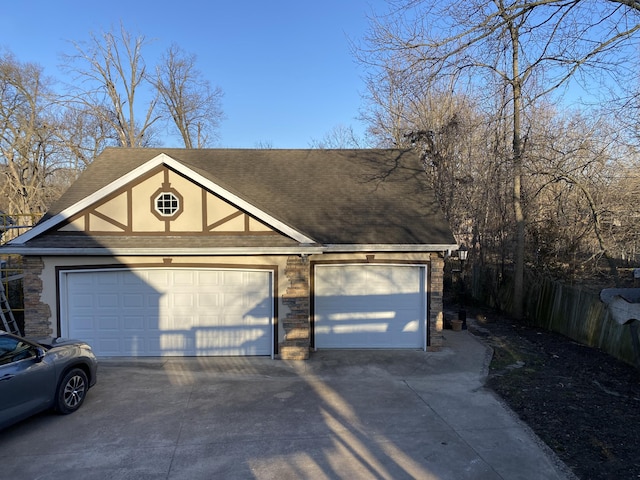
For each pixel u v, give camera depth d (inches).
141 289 384.8
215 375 341.7
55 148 1349.7
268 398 293.4
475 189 797.9
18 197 1291.8
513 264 637.3
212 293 388.8
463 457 212.8
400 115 907.4
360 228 426.9
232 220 381.7
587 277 610.2
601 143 484.1
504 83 413.1
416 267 422.9
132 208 375.6
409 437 234.8
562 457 213.5
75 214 369.1
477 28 331.0
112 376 335.9
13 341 234.4
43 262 366.3
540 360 391.5
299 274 382.0
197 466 203.9
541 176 585.6
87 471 199.3
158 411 269.3
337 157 560.1
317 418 260.2
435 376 343.6
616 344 402.6
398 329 425.4
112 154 530.0
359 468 202.1
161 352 388.2
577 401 289.6
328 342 423.5
